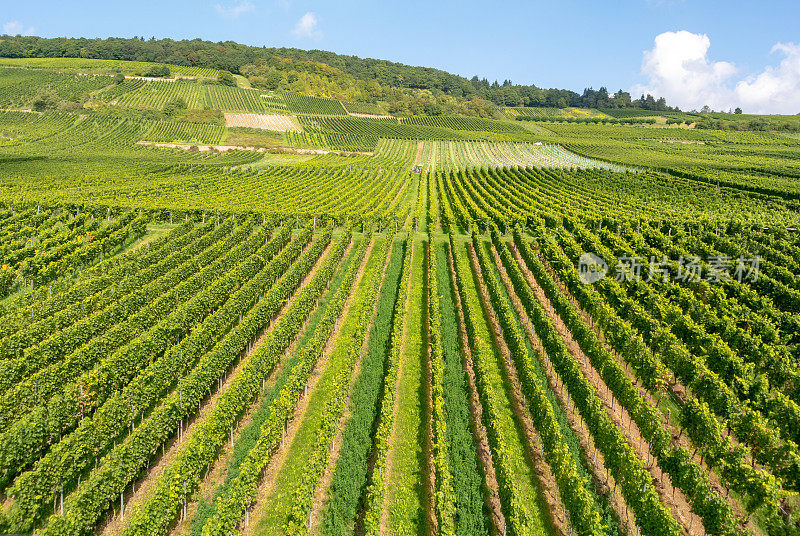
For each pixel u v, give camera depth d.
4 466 24.48
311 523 23.31
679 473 25.12
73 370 33.00
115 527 23.11
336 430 29.27
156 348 36.44
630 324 42.72
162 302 43.00
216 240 64.44
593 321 43.41
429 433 30.00
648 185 104.50
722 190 97.19
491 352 39.97
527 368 33.19
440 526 22.34
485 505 24.73
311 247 60.25
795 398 33.53
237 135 180.12
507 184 114.12
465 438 29.30
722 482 26.56
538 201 93.31
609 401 34.09
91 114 180.62
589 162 148.50
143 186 95.50
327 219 74.50
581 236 63.84
